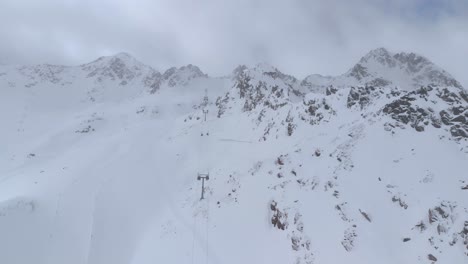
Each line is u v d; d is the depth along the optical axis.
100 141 118.00
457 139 44.19
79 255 56.06
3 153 123.19
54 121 163.62
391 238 36.12
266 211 48.81
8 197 80.06
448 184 38.19
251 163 62.44
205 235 50.06
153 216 60.66
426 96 51.44
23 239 61.34
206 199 58.94
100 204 66.69
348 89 66.50
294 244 41.28
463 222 33.38
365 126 51.75
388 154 45.59
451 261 31.66
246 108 98.56
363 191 42.03
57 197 73.69
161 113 156.38
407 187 40.12
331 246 38.25
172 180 71.75
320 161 50.84
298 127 64.06
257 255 43.53
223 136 86.38
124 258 51.97
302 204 45.09
